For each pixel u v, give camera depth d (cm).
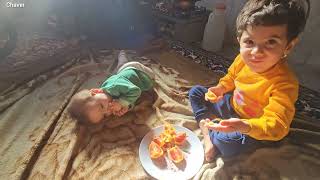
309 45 152
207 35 168
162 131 107
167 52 167
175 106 121
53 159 98
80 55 158
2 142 104
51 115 117
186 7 173
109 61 154
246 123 81
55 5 179
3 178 92
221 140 95
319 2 141
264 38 79
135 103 122
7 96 124
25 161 96
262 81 89
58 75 141
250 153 100
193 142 104
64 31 181
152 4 185
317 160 99
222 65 154
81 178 92
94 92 112
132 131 111
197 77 144
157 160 98
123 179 93
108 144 105
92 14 180
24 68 144
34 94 127
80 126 111
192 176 93
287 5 79
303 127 113
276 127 81
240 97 99
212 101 105
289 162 98
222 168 94
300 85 140
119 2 179
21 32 178
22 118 115
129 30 186
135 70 123
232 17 173
